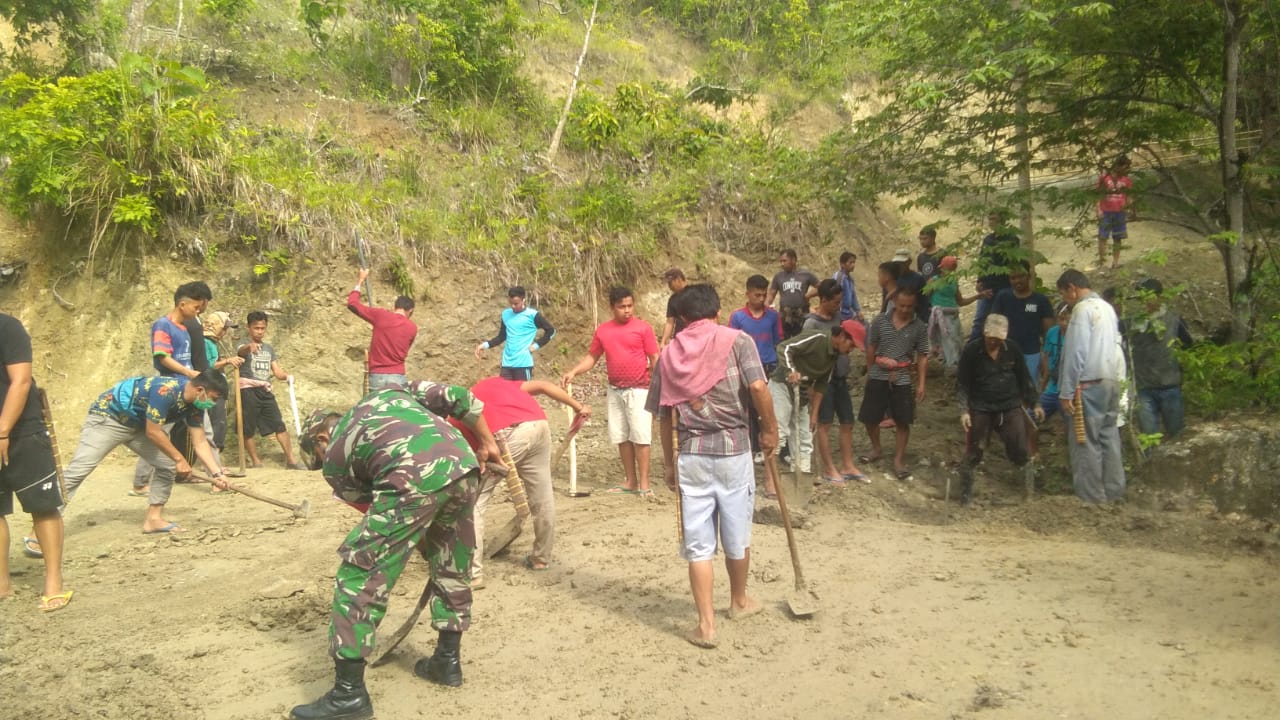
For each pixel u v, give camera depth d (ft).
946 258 32.91
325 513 25.57
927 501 26.43
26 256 34.40
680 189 48.19
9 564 21.43
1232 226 29.78
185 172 35.09
